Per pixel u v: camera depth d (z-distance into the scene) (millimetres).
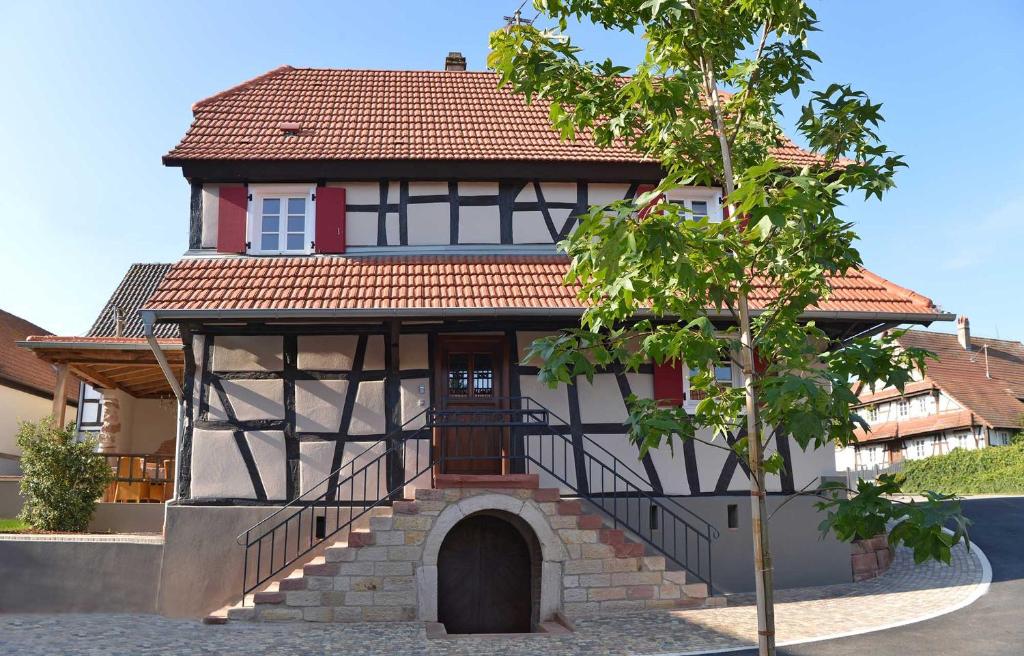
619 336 5336
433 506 9969
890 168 5047
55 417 13320
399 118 14008
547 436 11273
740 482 11414
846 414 4488
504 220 12531
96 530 12336
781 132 5824
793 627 8656
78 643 8172
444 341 11703
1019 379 35375
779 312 5320
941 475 28469
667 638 8375
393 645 8234
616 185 12789
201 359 11164
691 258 4812
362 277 11523
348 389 11188
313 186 12453
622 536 10125
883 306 11438
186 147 12383
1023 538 13469
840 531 4562
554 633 8789
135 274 20156
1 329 24234
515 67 5832
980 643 7684
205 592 10516
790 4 5387
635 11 5711
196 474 10852
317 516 10836
